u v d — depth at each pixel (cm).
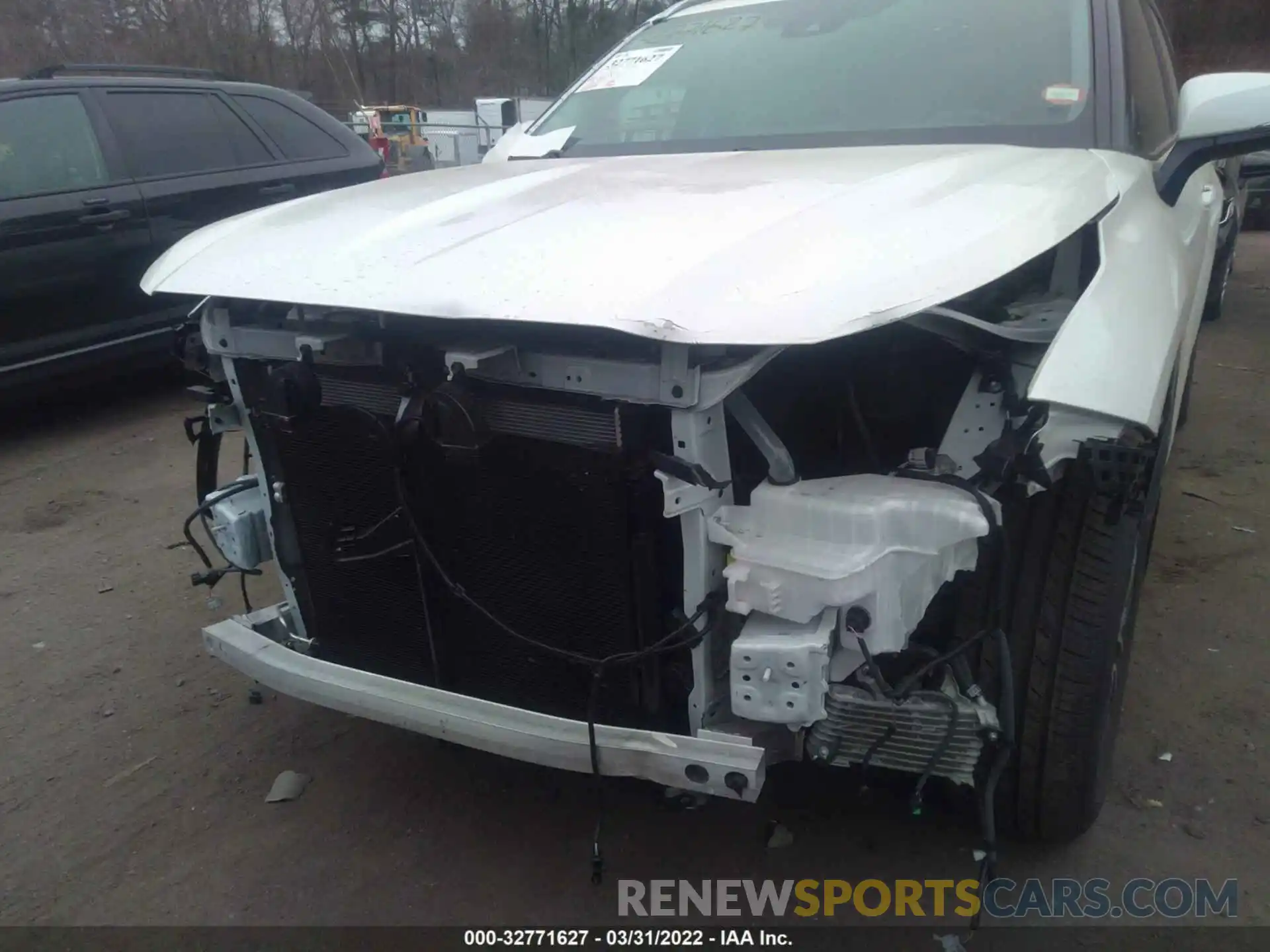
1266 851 230
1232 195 570
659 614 192
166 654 338
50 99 538
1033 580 200
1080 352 175
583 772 191
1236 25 2223
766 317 160
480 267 186
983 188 202
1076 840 234
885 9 316
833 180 213
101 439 564
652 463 177
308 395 208
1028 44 283
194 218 584
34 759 285
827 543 170
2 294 505
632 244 184
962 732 181
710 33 342
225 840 250
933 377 209
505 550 202
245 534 252
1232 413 529
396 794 264
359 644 238
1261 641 312
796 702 173
